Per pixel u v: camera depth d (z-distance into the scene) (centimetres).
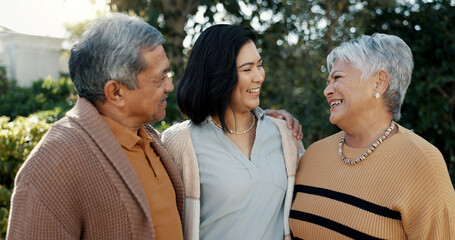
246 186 163
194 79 170
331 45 411
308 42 417
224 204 162
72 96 789
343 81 156
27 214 114
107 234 125
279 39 439
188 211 164
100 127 129
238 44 163
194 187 164
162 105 146
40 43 988
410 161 144
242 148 174
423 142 147
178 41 447
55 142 120
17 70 951
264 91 439
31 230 114
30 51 973
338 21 418
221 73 164
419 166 141
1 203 288
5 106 734
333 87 159
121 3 420
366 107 154
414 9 383
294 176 177
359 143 162
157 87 137
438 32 361
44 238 114
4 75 881
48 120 514
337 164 165
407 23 386
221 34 166
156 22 420
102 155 126
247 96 169
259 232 161
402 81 153
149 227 127
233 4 437
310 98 401
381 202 145
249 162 166
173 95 489
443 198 137
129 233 126
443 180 139
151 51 133
